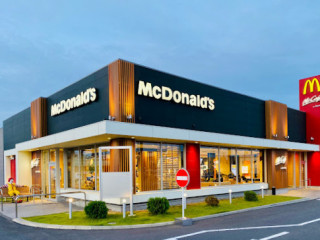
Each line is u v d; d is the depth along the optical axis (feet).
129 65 45.52
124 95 44.24
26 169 70.74
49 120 64.90
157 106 48.73
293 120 83.56
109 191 38.34
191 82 55.31
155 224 33.32
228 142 55.67
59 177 58.49
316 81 88.43
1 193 52.54
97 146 51.42
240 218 37.96
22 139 77.87
